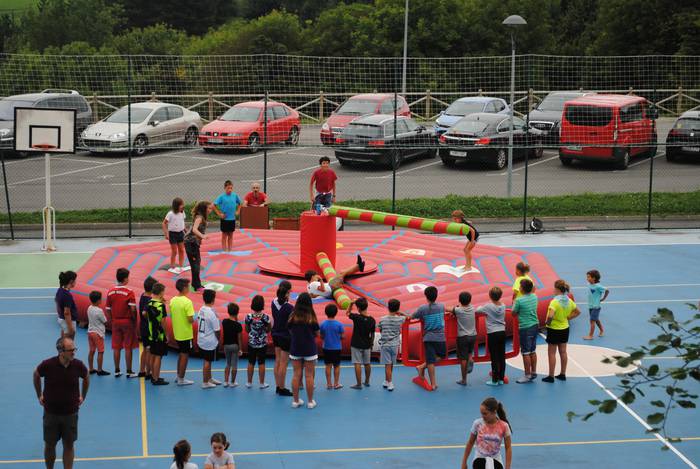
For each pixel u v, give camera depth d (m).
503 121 33.41
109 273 18.89
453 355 16.62
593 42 51.06
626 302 19.52
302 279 18.88
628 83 45.12
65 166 32.94
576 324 18.25
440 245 21.80
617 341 17.22
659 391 14.90
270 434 13.05
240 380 15.20
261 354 14.74
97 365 15.49
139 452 12.37
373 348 16.05
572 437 13.12
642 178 31.95
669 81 43.84
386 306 17.38
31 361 15.72
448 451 12.59
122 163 33.56
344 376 15.52
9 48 53.00
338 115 35.09
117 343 15.10
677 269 22.11
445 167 33.34
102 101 39.03
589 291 17.25
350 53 47.75
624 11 47.12
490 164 33.19
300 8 69.44
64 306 14.67
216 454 10.38
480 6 49.34
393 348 14.78
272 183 30.62
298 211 26.69
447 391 14.88
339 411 13.95
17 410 13.73
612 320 18.38
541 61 45.62
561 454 12.55
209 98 37.22
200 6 67.12
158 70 40.47
